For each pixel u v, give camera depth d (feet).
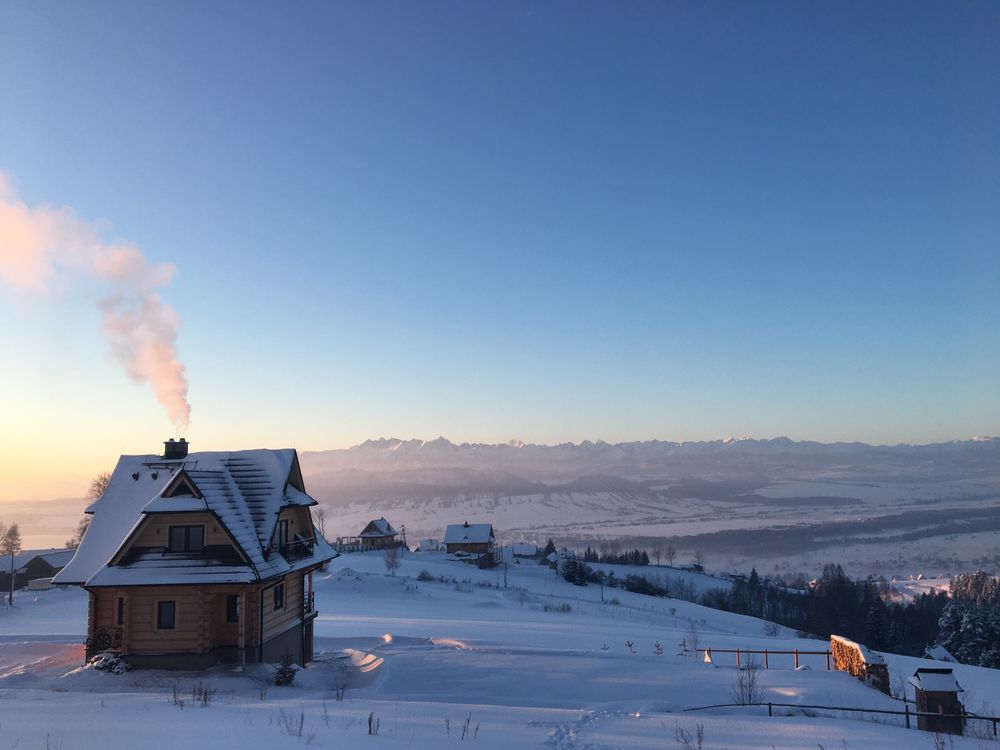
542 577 414.62
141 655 83.25
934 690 59.72
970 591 484.74
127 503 94.38
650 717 60.70
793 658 127.75
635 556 635.66
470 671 88.58
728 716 62.90
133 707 56.18
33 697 64.03
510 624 175.73
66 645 101.86
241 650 84.58
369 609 206.18
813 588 547.49
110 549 89.30
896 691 87.71
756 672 86.74
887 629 382.22
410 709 60.75
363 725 50.08
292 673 81.30
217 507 86.22
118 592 87.35
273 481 97.19
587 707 71.00
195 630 83.97
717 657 128.36
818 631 396.16
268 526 91.09
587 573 440.04
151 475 97.71
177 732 44.27
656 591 420.77
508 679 84.48
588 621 213.87
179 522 86.22
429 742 45.39
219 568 83.30
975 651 293.84
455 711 60.39
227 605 88.07
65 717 50.37
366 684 84.28
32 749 39.19
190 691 73.72
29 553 286.46
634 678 84.53
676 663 94.38
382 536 485.15
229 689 75.56
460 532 498.69
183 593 84.64
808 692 72.43
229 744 40.81
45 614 168.86
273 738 42.88
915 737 53.98
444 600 245.24
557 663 92.94
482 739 48.01
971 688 110.01
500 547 548.72
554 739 49.62
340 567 339.36
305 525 107.14
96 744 40.42
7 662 91.40
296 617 99.66
